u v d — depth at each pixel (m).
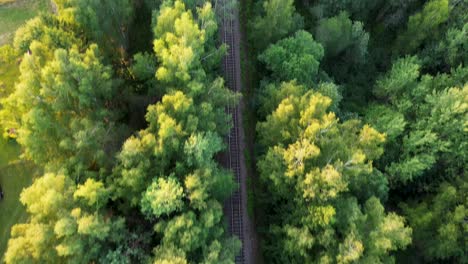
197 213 39.28
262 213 51.56
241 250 49.94
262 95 53.25
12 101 40.81
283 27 55.53
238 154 54.69
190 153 38.47
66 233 32.62
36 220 35.25
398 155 54.72
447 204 50.28
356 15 68.94
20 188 50.56
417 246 54.31
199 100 44.47
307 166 42.12
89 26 46.78
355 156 40.94
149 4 54.31
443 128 52.75
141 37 58.03
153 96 47.28
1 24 58.50
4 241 48.38
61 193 35.44
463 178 52.53
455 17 62.97
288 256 44.69
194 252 37.56
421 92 55.91
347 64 65.81
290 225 43.56
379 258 41.56
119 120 48.66
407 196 57.94
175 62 42.00
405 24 70.19
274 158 42.75
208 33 47.06
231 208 51.62
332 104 51.34
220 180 40.88
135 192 38.72
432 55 64.19
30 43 45.06
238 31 63.16
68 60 40.09
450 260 53.69
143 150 38.50
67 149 41.25
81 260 34.31
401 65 58.12
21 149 51.69
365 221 42.12
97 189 35.56
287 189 44.19
